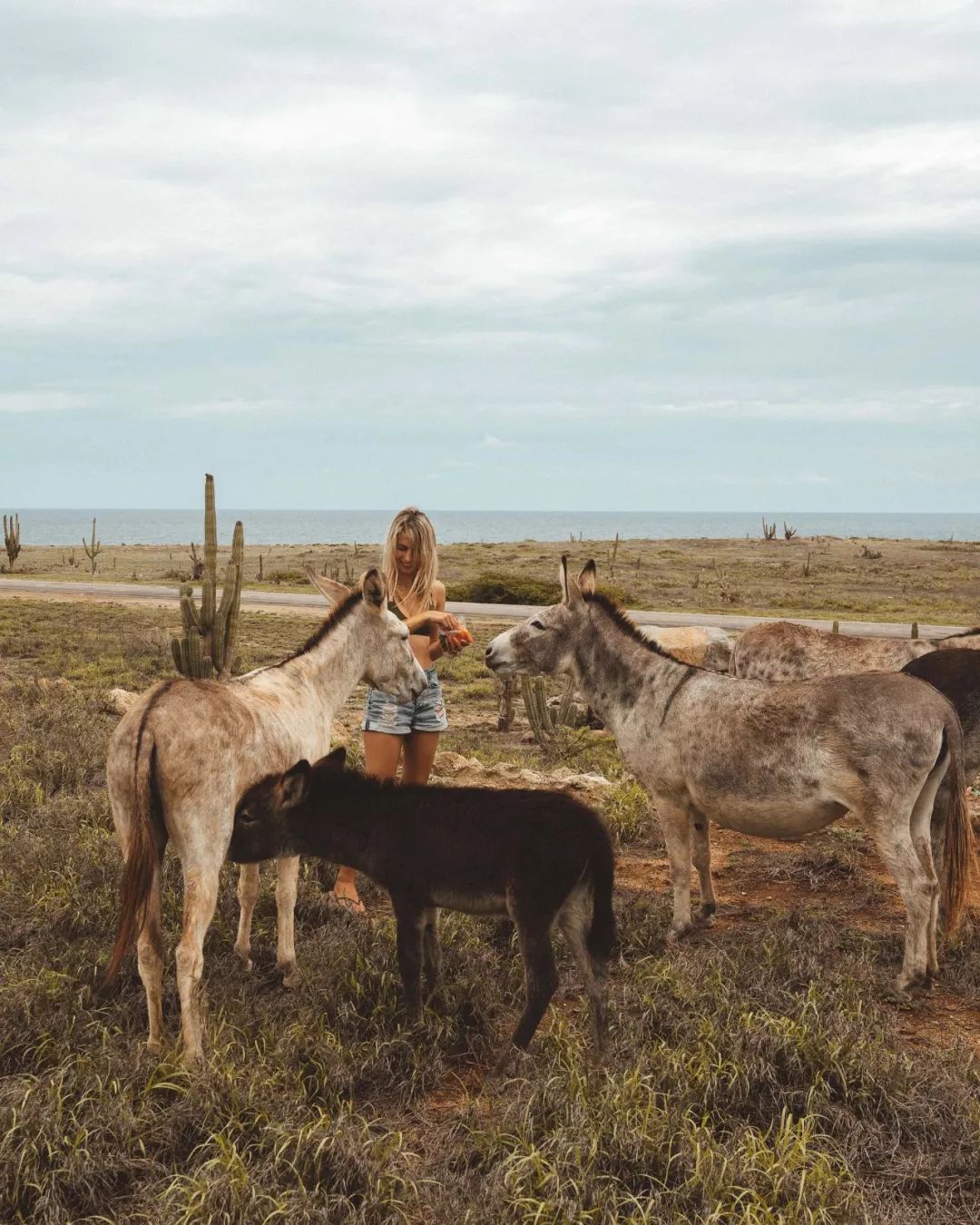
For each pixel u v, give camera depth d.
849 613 44.91
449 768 11.55
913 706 5.73
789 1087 4.55
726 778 6.16
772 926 6.62
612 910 5.03
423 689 6.91
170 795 4.83
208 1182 3.59
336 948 5.88
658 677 6.61
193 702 5.00
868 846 8.62
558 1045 4.83
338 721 16.23
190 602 14.00
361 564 79.25
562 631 6.89
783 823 6.15
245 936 5.88
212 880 4.92
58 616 37.28
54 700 14.66
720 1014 5.13
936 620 41.19
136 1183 3.86
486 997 5.41
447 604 45.22
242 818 5.32
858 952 6.31
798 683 6.11
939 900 6.77
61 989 5.15
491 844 4.93
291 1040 4.76
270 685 5.86
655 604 48.84
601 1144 3.96
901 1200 3.88
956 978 5.93
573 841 4.91
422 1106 4.55
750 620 39.38
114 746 4.94
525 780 11.16
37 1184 3.70
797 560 86.75
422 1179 3.86
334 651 6.39
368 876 5.26
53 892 6.48
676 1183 3.87
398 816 5.12
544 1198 3.71
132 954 5.72
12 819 8.45
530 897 4.88
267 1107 4.19
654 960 6.00
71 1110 4.06
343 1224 3.57
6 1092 4.21
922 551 99.44
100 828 8.14
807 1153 3.92
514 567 73.88
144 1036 4.89
